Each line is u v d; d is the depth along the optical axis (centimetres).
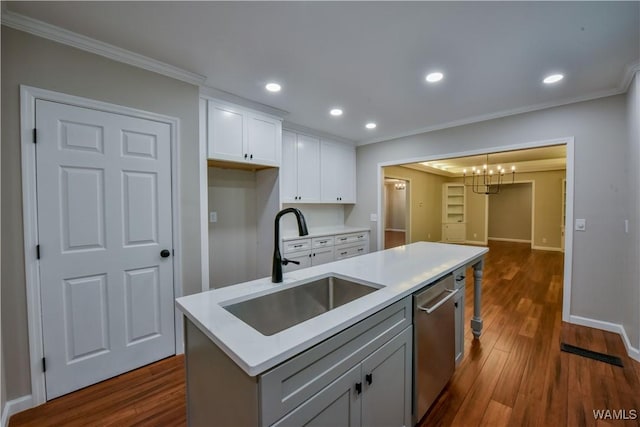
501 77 245
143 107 217
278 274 156
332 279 178
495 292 404
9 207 168
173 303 234
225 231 343
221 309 121
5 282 167
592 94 275
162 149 227
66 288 187
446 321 181
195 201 246
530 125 315
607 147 272
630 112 243
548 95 282
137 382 202
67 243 187
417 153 415
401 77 245
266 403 83
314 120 366
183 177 238
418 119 359
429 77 245
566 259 295
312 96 287
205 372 112
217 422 105
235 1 155
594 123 278
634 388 193
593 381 201
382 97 290
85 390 193
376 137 454
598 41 191
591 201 280
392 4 158
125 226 210
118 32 183
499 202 941
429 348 162
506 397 186
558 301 365
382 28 179
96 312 199
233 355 86
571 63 220
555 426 162
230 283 347
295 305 160
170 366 221
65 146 186
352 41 193
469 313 325
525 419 167
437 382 171
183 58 215
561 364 222
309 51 206
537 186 788
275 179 339
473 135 359
